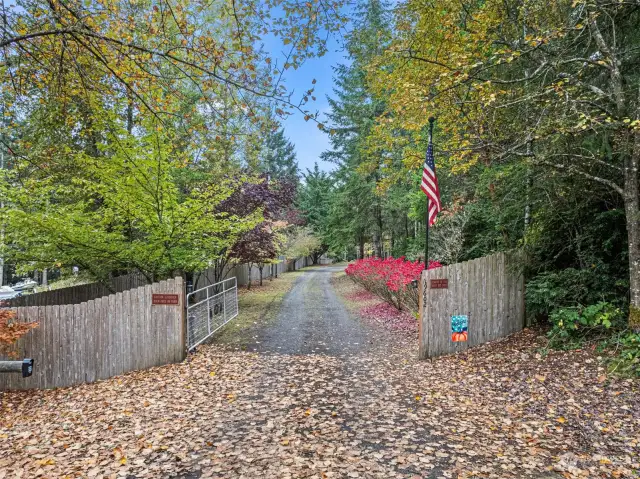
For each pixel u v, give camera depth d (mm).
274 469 3514
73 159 8430
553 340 6234
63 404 5941
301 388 5750
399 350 7660
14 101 5344
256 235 13078
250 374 6477
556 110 6090
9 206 8266
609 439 3781
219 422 4629
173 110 6148
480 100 6125
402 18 8656
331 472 3434
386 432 4227
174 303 7355
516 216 8453
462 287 7215
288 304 14344
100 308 7109
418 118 7773
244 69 4684
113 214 8773
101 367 7098
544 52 6414
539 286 6859
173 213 8711
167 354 7367
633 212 5453
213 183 11148
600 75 6418
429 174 7363
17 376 7023
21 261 9352
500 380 5531
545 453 3645
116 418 4973
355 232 23484
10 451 4266
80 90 5281
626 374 4863
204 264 9500
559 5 6379
